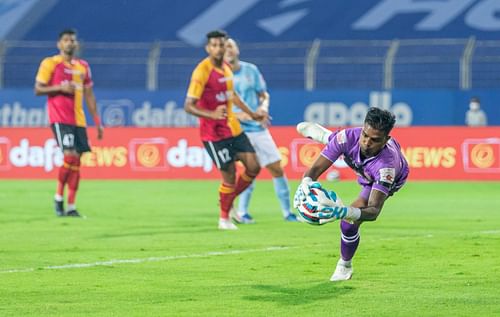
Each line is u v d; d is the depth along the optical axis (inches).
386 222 1352.1
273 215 1520.7
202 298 716.0
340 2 3545.8
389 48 2893.7
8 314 650.2
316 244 1084.5
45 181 2335.1
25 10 3671.3
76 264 914.7
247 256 972.6
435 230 1232.2
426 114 2704.2
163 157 2373.3
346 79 3021.7
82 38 3548.2
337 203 676.7
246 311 660.1
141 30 3560.5
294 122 2736.2
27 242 1114.7
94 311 662.5
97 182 2293.3
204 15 3595.0
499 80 2910.9
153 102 2802.7
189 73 3117.6
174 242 1112.8
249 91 1446.9
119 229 1272.1
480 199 1796.3
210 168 2362.2
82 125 1486.2
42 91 1466.5
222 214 1294.3
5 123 2854.3
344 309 665.6
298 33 3420.3
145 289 759.7
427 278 809.5
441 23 3334.2
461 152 2257.6
